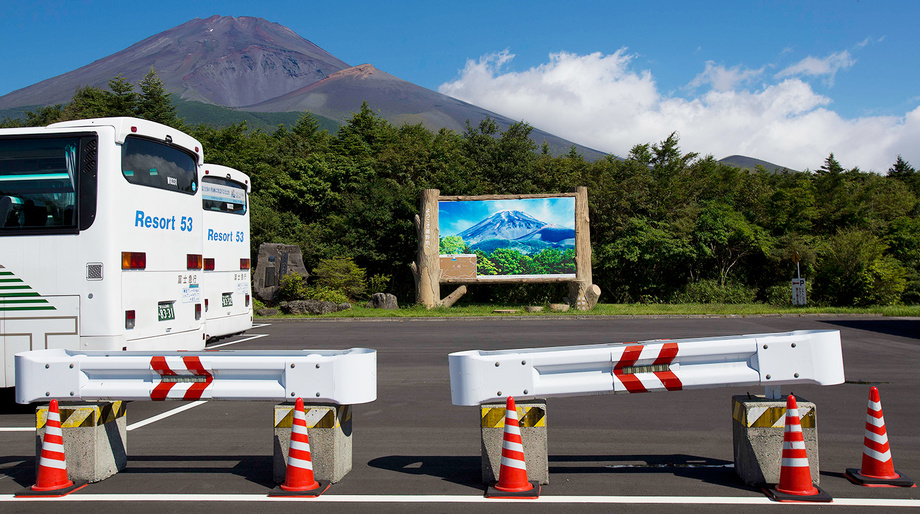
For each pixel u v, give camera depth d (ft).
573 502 15.40
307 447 16.60
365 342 47.73
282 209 114.93
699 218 95.04
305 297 78.38
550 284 95.09
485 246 78.89
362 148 143.23
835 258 82.07
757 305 81.25
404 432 22.67
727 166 110.63
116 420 18.42
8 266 26.76
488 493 15.89
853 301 81.10
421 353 41.86
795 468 15.51
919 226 96.99
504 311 71.36
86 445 17.40
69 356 17.92
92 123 27.48
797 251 90.89
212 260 44.09
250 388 17.39
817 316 66.59
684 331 52.95
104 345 26.43
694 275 99.55
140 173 28.71
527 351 17.11
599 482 16.94
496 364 17.03
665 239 91.45
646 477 17.34
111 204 26.89
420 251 79.71
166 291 30.27
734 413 17.54
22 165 27.14
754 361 16.84
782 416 16.33
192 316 32.55
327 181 118.11
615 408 26.12
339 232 101.96
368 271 98.94
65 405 17.70
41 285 26.66
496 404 16.94
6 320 26.71
